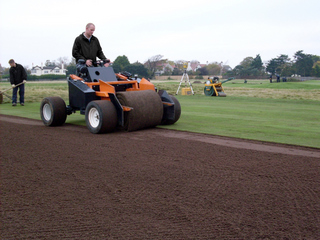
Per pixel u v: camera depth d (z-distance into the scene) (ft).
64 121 23.68
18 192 10.10
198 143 17.02
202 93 61.67
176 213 8.52
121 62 233.35
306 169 12.34
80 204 9.15
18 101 45.42
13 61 38.50
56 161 13.61
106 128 19.77
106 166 12.82
